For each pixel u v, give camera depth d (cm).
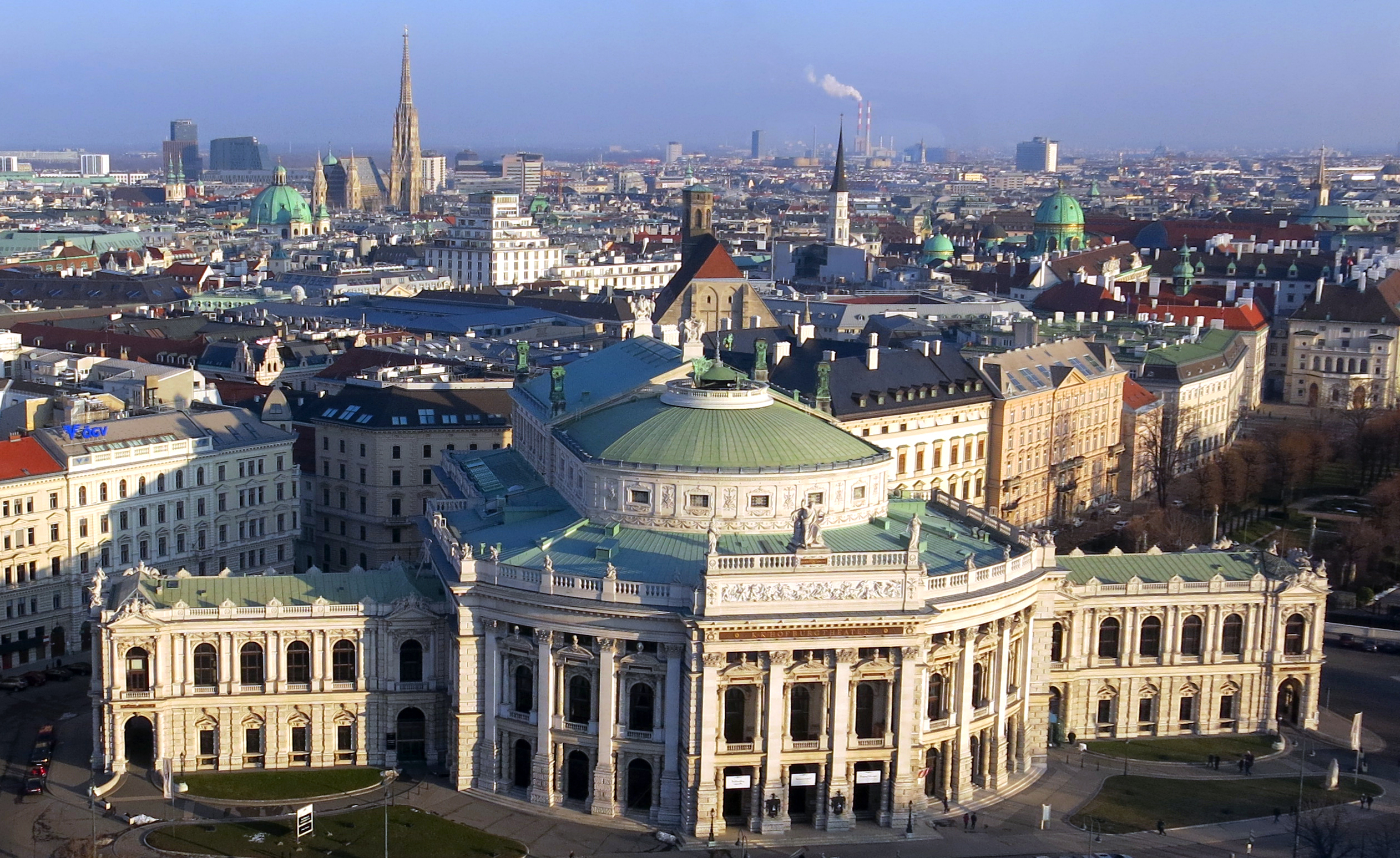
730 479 17012
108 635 16925
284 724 17488
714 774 16038
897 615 15950
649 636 16025
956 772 16838
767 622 15712
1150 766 18112
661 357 19988
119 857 15288
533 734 16650
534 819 16362
